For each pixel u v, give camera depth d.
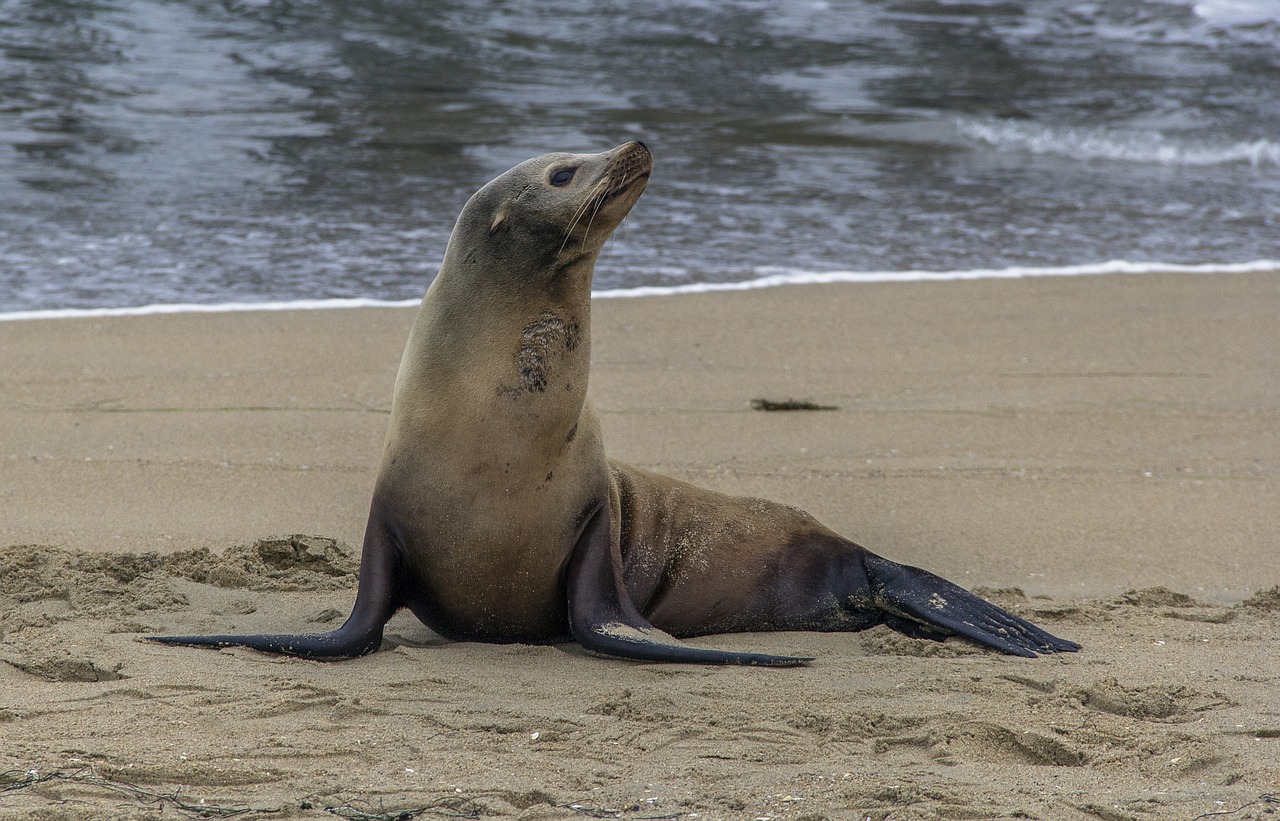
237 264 50.66
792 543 24.44
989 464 33.25
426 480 20.77
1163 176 72.25
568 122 78.12
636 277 50.56
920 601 23.45
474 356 20.72
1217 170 74.38
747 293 48.78
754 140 76.38
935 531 29.02
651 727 17.44
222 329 42.84
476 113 79.19
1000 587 25.95
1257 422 36.78
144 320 43.47
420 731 17.11
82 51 88.38
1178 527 29.36
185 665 19.39
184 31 95.69
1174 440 35.28
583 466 21.39
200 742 16.42
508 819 14.36
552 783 15.46
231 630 21.61
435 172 66.25
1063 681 19.69
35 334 41.56
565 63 94.44
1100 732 17.44
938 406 37.66
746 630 23.86
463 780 15.50
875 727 17.62
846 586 24.25
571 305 20.95
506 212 20.62
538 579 21.30
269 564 25.91
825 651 22.11
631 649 20.36
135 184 61.81
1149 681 19.77
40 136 69.19
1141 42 109.50
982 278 51.59
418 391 21.08
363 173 65.62
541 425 20.66
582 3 113.12
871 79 94.56
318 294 47.41
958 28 113.12
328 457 32.56
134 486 30.09
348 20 102.19
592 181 20.42
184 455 32.25
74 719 17.08
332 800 14.74
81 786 14.84
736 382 39.28
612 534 22.41
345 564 25.70
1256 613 24.05
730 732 17.33
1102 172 72.88
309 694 18.36
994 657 21.34
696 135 76.81
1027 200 65.69
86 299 45.59
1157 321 46.53
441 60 93.06
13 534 26.92
